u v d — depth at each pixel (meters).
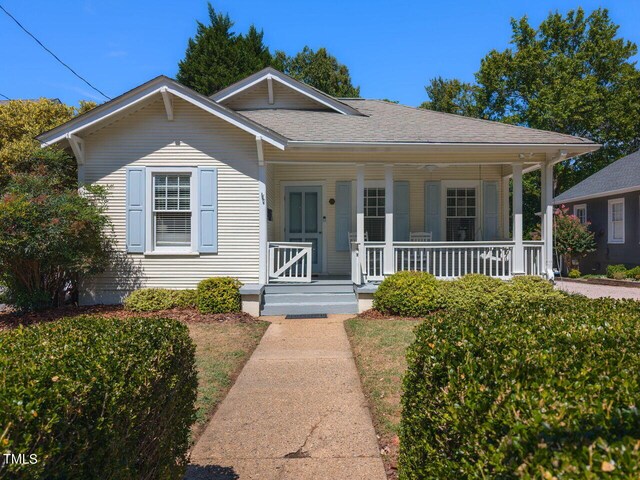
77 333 2.61
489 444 1.50
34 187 8.30
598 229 19.73
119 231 9.46
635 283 14.78
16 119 15.95
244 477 3.10
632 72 26.80
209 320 8.15
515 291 8.18
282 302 9.27
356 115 11.52
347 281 9.97
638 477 1.09
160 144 9.45
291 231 11.84
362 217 9.61
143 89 8.91
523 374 1.85
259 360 5.87
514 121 26.19
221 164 9.49
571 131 26.33
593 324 2.71
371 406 4.27
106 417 1.85
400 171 11.91
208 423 3.99
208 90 23.81
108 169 9.43
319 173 11.79
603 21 27.39
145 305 8.77
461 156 9.69
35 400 1.58
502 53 27.89
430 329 2.80
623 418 1.38
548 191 9.78
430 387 2.21
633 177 17.67
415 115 11.71
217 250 9.52
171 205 9.57
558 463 1.20
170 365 2.57
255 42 26.23
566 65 26.23
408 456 2.51
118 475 1.92
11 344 2.33
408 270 9.34
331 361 5.80
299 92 11.88
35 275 8.73
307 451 3.47
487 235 11.92
